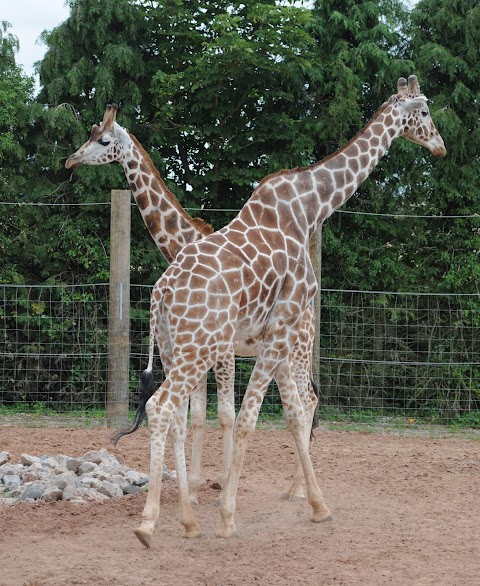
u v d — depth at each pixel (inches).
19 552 198.1
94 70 533.0
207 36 544.7
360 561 191.2
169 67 553.6
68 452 324.5
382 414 478.9
